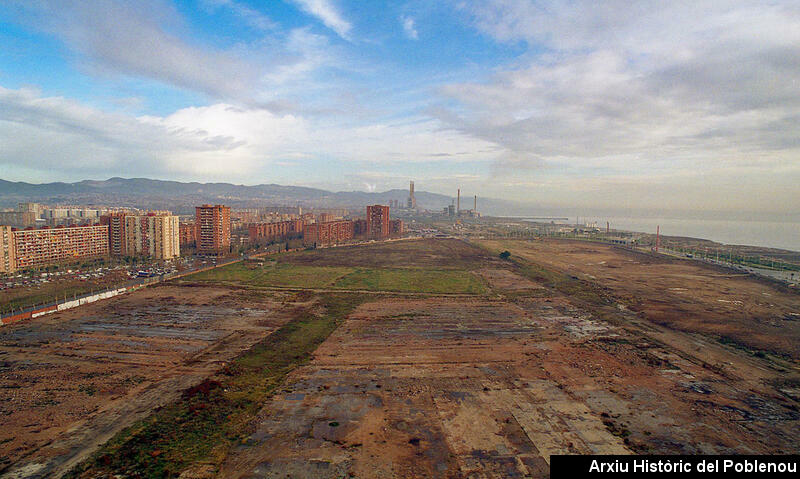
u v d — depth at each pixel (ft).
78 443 161.38
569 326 335.67
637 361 256.73
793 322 347.77
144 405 193.67
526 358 261.03
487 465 150.51
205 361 252.42
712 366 249.14
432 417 185.16
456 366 247.09
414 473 145.28
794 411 193.88
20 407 189.88
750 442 167.32
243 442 163.02
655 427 178.29
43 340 285.02
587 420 183.73
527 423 180.55
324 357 261.44
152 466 146.51
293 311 380.99
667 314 373.20
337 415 185.78
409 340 296.92
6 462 148.25
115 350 268.82
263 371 236.84
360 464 150.00
